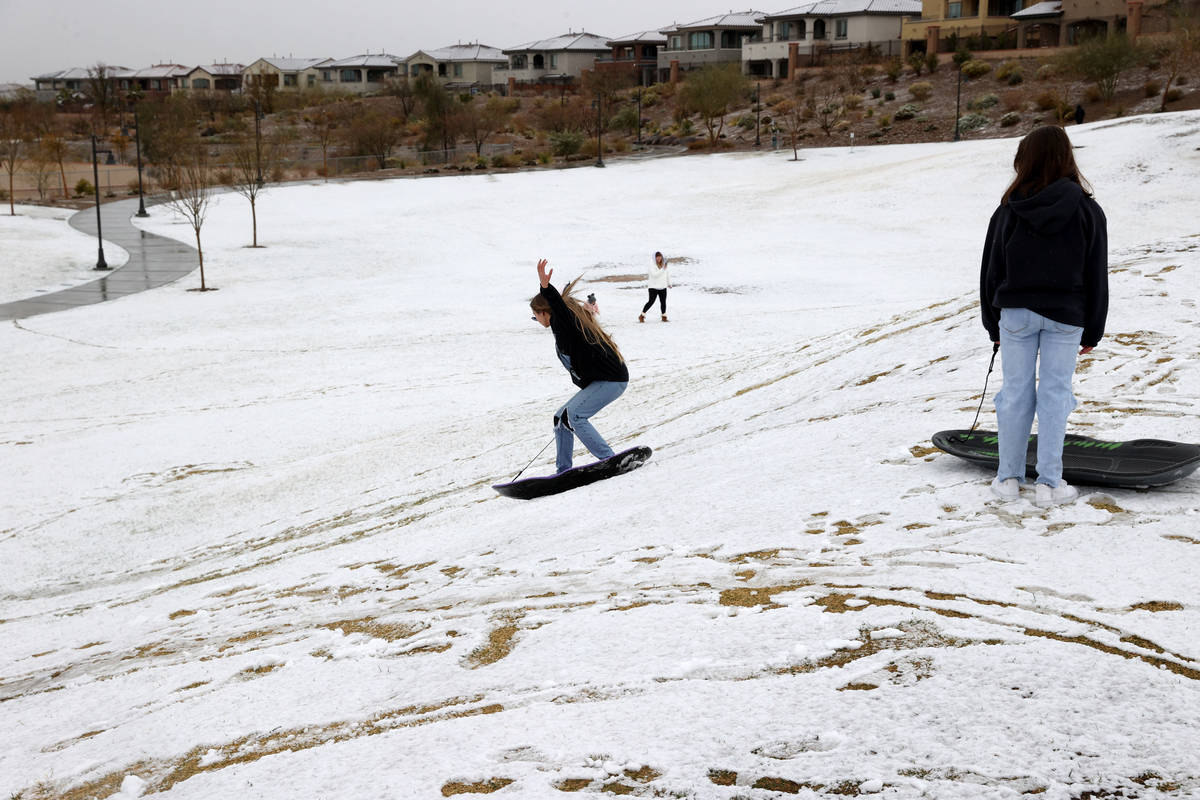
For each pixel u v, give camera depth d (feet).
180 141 310.04
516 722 10.19
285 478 41.16
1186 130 149.38
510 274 112.37
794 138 227.20
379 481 37.78
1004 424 15.65
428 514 28.12
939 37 300.20
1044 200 14.11
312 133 370.94
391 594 17.52
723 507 18.25
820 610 12.12
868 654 10.66
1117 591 11.62
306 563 23.84
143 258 140.26
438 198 198.59
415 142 334.65
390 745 10.18
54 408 59.77
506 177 227.20
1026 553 13.34
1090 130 166.50
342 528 29.89
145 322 91.97
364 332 81.61
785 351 50.83
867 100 273.33
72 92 548.31
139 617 21.94
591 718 10.03
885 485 17.62
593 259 120.67
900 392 27.73
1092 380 24.54
